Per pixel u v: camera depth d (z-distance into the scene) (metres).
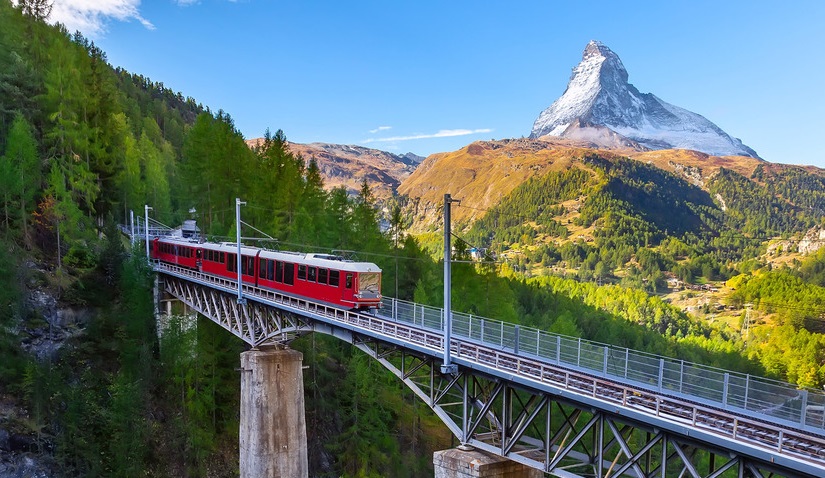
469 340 26.66
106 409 41.47
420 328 28.08
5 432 37.16
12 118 59.12
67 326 46.03
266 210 67.38
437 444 53.00
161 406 45.81
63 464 37.88
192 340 47.75
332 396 52.84
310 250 59.00
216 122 74.06
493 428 24.88
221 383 49.09
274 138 75.75
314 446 49.09
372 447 47.16
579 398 19.12
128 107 109.38
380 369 51.66
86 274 50.53
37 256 49.56
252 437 36.69
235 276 44.72
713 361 92.81
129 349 45.34
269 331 38.72
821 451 14.88
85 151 66.88
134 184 72.00
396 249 66.50
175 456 43.72
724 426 16.59
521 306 86.19
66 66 67.44
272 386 37.12
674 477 41.72
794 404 17.05
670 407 17.81
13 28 69.06
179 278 52.12
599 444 19.09
